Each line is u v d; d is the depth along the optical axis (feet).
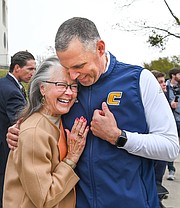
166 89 21.16
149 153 6.37
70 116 6.79
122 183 6.46
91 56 6.06
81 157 6.63
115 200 6.42
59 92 6.49
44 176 6.22
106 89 6.54
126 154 6.48
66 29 6.00
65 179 6.41
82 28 5.97
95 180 6.49
